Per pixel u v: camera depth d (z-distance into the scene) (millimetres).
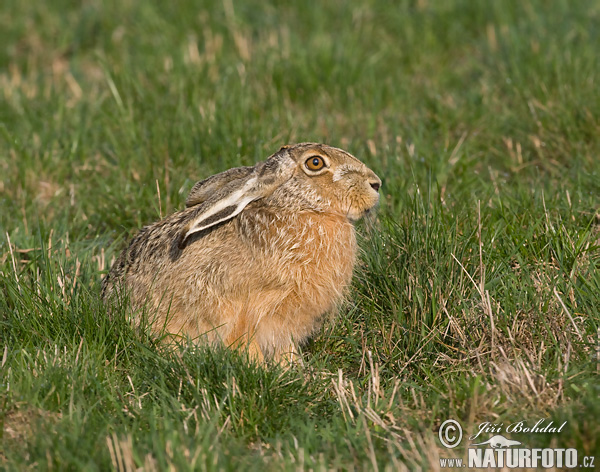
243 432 12984
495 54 26250
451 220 17422
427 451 11906
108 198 20156
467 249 16406
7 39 30641
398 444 12000
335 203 15469
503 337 14883
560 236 16641
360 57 26750
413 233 16234
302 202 15383
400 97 24641
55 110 24406
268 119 22641
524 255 16688
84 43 30641
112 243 18891
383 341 15672
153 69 25922
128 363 14711
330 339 16312
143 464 11508
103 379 14039
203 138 21656
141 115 23250
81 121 23453
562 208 18109
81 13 31828
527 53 25266
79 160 22125
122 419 12766
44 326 15234
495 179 20250
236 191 14883
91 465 11352
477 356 14281
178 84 24422
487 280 15914
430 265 15789
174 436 11695
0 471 11664
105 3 31562
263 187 15219
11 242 18453
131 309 15672
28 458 11938
